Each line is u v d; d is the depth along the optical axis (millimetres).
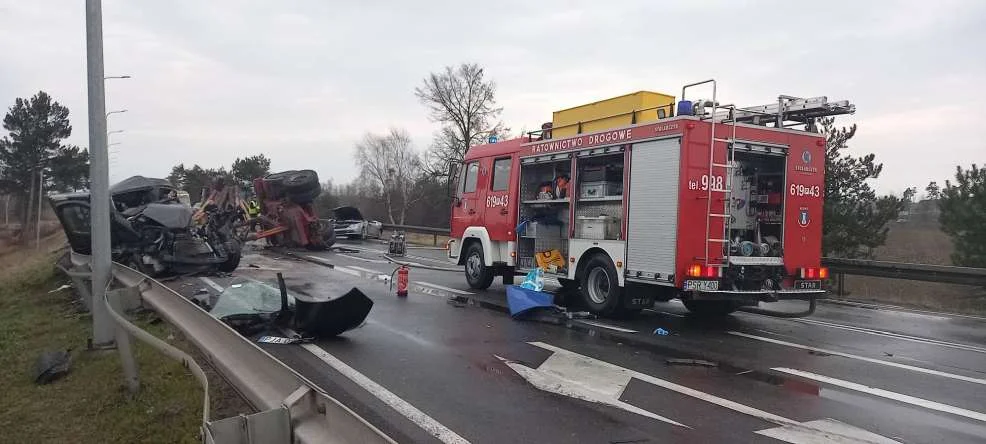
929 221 21844
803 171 9641
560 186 11156
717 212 8883
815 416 5316
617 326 9375
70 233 13117
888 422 5184
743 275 9094
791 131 9523
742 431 4930
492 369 6680
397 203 68250
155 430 4789
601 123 10383
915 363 7309
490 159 13031
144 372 6215
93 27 7223
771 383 6328
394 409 5324
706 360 7262
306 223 23031
